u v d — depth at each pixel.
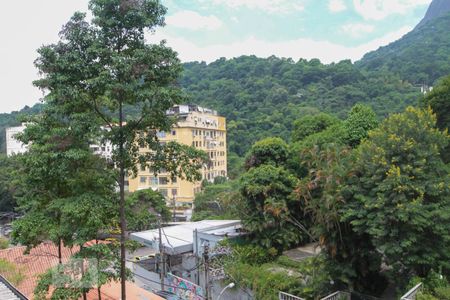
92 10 9.32
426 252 12.12
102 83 8.70
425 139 13.15
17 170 12.41
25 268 17.42
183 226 24.59
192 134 51.75
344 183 13.81
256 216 19.05
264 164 21.69
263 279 15.80
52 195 11.66
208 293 16.14
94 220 9.20
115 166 10.80
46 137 9.81
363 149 14.14
